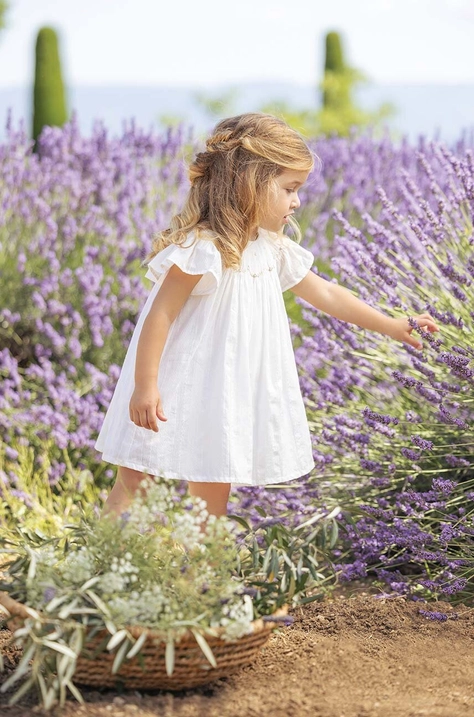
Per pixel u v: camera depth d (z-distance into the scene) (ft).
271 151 7.62
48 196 15.49
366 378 10.45
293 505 9.16
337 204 15.15
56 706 5.73
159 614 5.88
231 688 6.23
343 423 9.07
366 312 8.54
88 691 6.06
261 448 7.48
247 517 9.82
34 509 10.25
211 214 7.55
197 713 5.76
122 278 13.17
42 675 6.07
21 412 12.07
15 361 12.57
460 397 8.68
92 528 6.58
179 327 7.42
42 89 41.55
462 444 8.57
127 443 7.37
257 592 6.40
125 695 5.98
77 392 12.15
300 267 8.32
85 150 15.67
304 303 10.19
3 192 15.42
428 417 9.49
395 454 9.33
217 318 7.41
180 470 7.19
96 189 15.06
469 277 9.50
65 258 14.47
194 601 5.97
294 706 5.90
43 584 5.85
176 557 6.33
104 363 13.37
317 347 10.15
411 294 9.73
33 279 13.96
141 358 7.19
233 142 7.66
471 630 7.34
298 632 7.33
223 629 5.89
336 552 8.95
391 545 8.43
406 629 7.38
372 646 7.04
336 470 9.76
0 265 14.78
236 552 6.59
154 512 6.44
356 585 8.69
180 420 7.25
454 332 9.18
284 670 6.57
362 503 9.26
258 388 7.52
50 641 5.66
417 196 10.32
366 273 9.86
